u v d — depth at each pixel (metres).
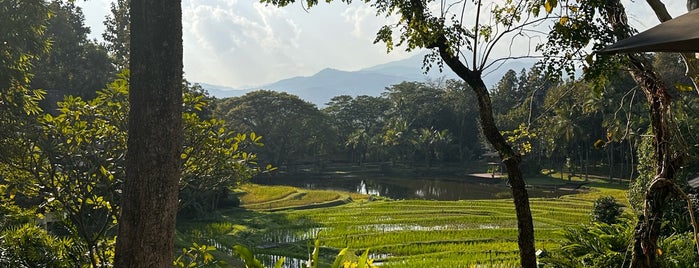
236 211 38.22
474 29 7.18
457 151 85.88
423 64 7.57
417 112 92.56
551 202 39.97
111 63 38.03
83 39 38.38
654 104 7.15
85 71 34.72
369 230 28.64
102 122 8.16
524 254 7.17
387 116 99.50
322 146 83.62
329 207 42.66
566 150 61.12
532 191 53.53
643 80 7.19
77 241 8.81
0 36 11.26
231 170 9.06
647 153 18.41
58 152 7.91
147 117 5.38
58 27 34.06
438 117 89.25
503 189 59.16
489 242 24.36
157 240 5.35
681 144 7.05
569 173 60.19
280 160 80.88
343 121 99.69
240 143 9.70
